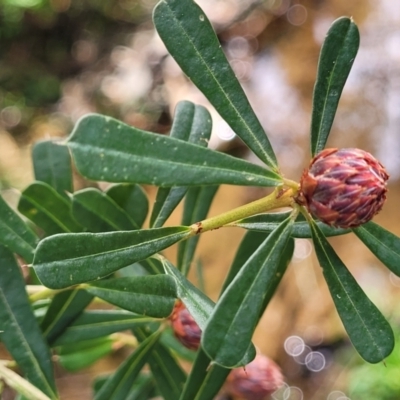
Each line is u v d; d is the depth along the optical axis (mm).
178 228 114
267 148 113
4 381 133
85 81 511
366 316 114
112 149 106
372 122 448
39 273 108
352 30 116
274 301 427
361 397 364
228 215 113
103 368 386
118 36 517
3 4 484
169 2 112
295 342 417
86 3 505
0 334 134
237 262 135
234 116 114
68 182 156
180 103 134
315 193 108
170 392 156
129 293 124
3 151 475
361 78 457
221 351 102
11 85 500
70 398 371
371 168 108
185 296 120
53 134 490
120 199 146
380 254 117
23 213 147
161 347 156
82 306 146
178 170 108
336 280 115
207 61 113
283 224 110
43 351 136
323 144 117
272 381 172
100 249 111
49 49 511
